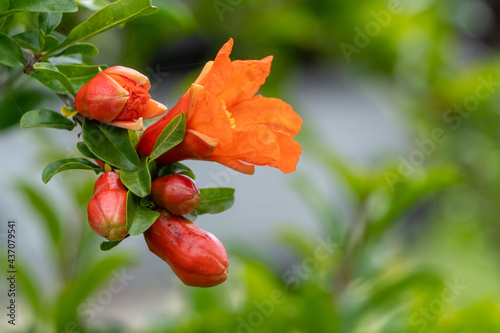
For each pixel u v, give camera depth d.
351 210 0.77
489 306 0.73
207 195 0.63
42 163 0.77
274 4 0.82
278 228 0.79
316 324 0.72
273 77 0.86
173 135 0.61
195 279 0.61
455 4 0.99
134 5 0.62
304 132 0.78
